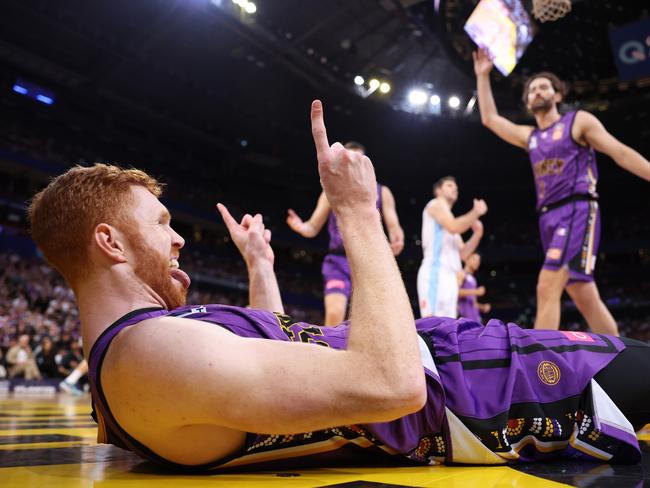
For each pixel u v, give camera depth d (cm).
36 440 239
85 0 1988
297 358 112
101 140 2700
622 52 1464
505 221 3500
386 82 2558
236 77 2506
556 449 158
